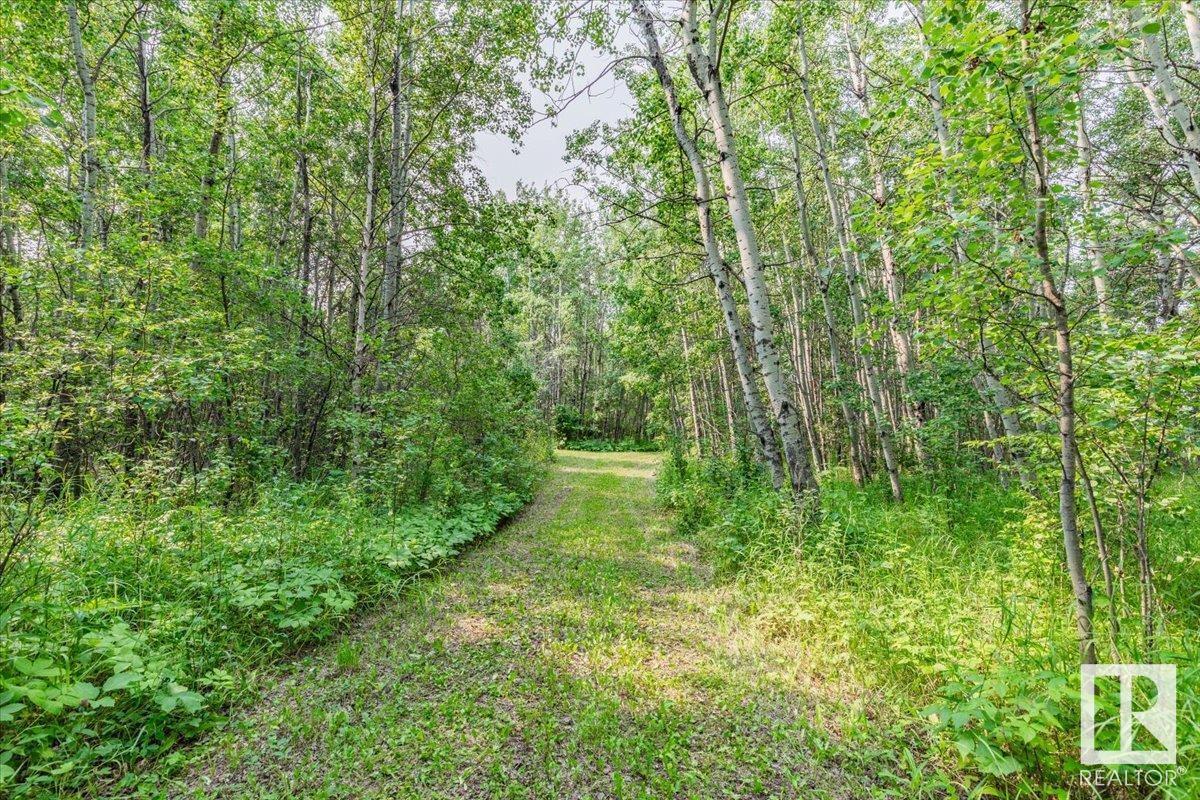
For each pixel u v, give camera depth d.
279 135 10.59
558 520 9.91
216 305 8.05
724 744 2.98
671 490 11.30
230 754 2.78
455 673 3.74
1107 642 2.93
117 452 6.76
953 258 3.35
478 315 12.85
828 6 8.77
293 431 9.59
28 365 4.93
